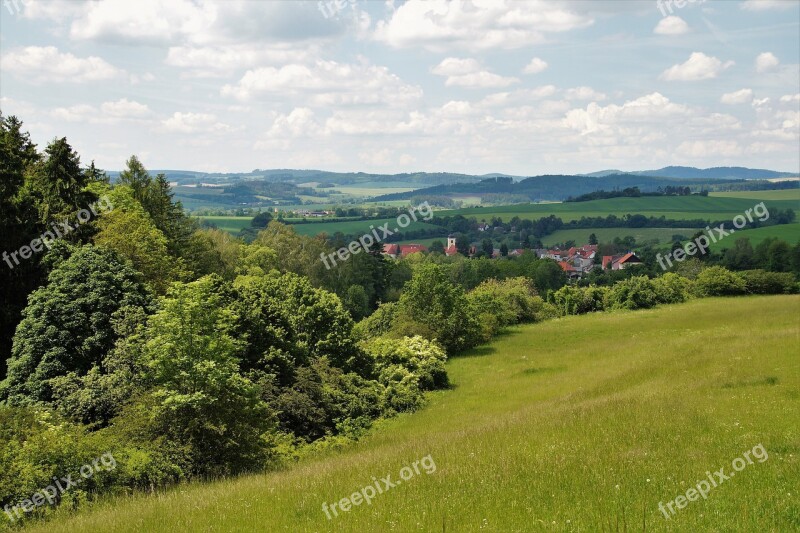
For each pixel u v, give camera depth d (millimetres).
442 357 53875
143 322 32406
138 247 50125
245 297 37438
